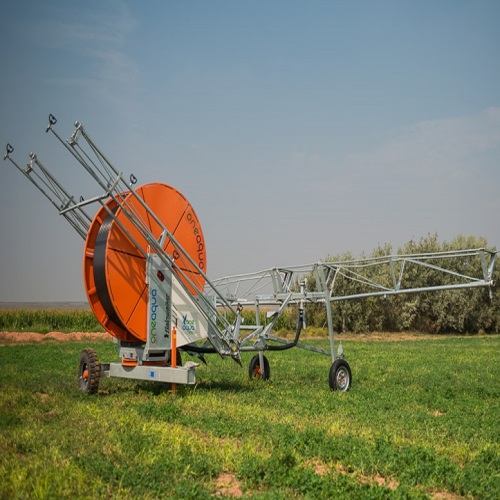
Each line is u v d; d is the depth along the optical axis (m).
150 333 14.58
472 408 14.09
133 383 16.69
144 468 8.12
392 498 7.18
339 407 13.48
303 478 7.80
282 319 51.28
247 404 13.61
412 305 56.50
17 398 13.69
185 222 15.90
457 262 58.91
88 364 14.93
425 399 15.18
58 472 7.70
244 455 8.76
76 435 9.79
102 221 14.93
